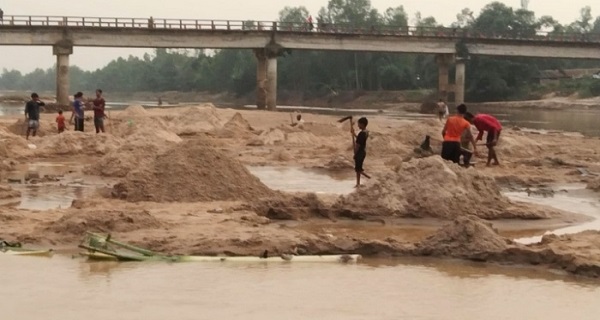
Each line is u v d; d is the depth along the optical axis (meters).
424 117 84.81
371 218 20.02
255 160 34.66
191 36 86.50
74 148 35.22
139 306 12.30
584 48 101.12
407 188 20.62
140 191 21.11
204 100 170.75
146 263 15.13
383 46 95.75
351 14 165.00
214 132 47.25
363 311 12.34
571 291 13.74
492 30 131.75
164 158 22.00
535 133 57.22
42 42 80.75
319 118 69.81
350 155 34.16
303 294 13.23
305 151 38.97
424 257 16.14
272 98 91.00
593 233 17.56
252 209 20.16
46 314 11.80
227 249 15.95
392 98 136.25
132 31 83.62
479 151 37.06
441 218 20.09
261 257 15.74
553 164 34.91
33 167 30.53
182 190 21.22
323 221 19.80
